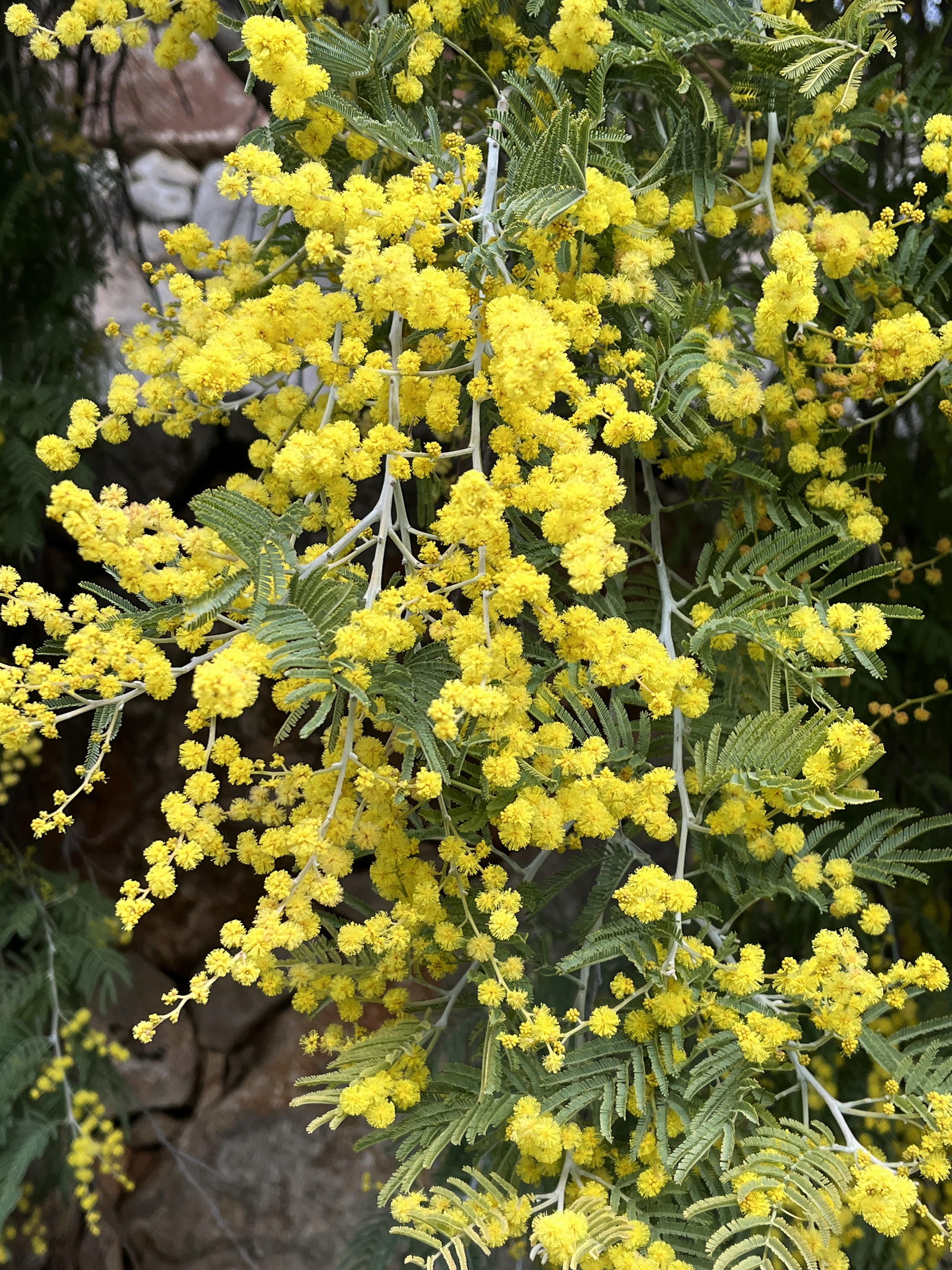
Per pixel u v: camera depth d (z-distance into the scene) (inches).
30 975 19.5
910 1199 9.8
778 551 11.9
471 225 10.2
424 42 12.2
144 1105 25.2
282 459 9.4
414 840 11.0
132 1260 24.1
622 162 11.2
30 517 16.8
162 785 25.5
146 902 9.5
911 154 15.0
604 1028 10.9
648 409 11.8
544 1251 10.7
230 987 26.6
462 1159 14.8
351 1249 17.6
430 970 11.9
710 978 11.2
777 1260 10.3
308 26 11.6
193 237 11.9
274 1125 25.0
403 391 10.8
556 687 11.3
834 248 11.7
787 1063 12.0
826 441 12.9
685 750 13.6
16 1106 19.2
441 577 9.8
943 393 13.0
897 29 14.4
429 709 9.4
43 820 9.5
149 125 28.6
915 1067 10.9
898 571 12.7
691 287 12.6
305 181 9.8
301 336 10.4
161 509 9.2
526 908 12.6
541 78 11.4
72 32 11.5
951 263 12.1
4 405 16.9
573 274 11.3
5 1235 19.7
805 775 10.8
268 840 10.0
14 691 9.4
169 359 10.9
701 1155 10.3
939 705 17.2
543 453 11.4
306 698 9.1
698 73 12.6
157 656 9.5
